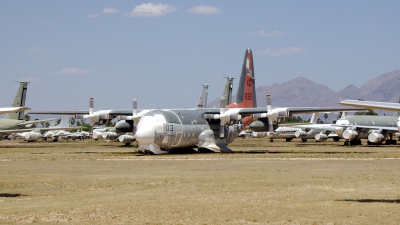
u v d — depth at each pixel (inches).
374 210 907.4
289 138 5270.7
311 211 907.4
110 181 1368.1
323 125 4690.0
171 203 1010.1
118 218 864.3
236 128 2849.4
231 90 4069.9
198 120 2586.1
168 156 2306.8
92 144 4389.8
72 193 1164.5
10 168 1737.2
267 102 2593.5
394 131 3681.1
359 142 3983.8
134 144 4158.5
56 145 4089.6
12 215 891.4
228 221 834.2
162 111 2477.9
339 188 1210.6
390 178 1411.2
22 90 3818.9
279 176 1472.7
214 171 1622.8
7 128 3708.2
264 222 823.7
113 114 2876.5
